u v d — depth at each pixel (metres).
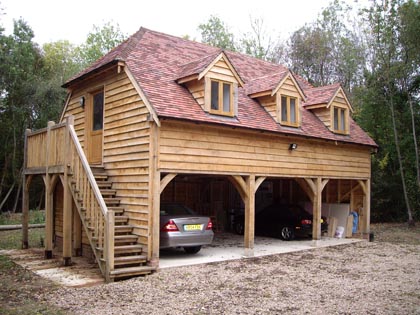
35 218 21.98
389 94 21.92
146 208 9.68
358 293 7.84
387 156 22.28
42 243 13.66
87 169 9.30
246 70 16.42
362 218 16.88
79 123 12.95
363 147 16.39
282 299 7.34
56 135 10.73
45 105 25.17
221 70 11.21
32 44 27.59
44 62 28.58
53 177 10.99
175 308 6.68
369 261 11.41
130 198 10.29
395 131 21.28
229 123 10.98
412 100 22.27
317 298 7.44
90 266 10.16
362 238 16.41
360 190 17.34
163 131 9.84
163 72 11.57
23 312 6.37
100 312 6.40
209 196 17.44
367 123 23.12
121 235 9.88
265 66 18.11
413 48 20.48
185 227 10.62
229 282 8.55
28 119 25.84
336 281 8.84
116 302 6.98
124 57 11.11
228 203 18.20
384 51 21.30
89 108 12.57
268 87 13.07
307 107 15.58
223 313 6.47
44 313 6.32
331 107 15.12
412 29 20.03
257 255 11.92
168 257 11.27
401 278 9.21
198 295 7.50
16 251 12.45
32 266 10.14
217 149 11.05
